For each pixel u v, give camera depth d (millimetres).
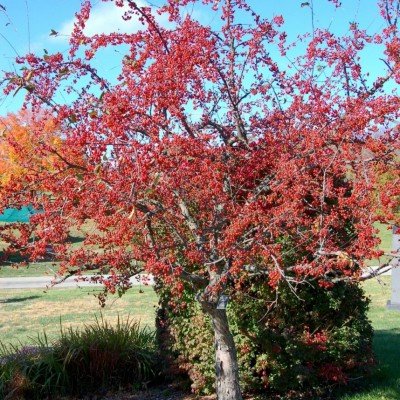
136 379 7195
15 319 12102
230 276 4766
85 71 4484
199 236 4770
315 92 4598
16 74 4137
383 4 4477
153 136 3979
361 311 6488
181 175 4176
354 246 4367
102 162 4016
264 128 4965
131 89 4105
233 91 5004
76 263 4219
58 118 4086
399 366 7199
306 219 4617
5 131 4840
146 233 4570
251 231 4383
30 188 4383
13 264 4457
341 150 4402
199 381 6566
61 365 6941
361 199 4164
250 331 6234
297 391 6363
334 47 4641
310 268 4375
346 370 6422
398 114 4254
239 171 4695
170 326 6973
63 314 12516
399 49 4137
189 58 4344
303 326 6250
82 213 4109
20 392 6645
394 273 12172
